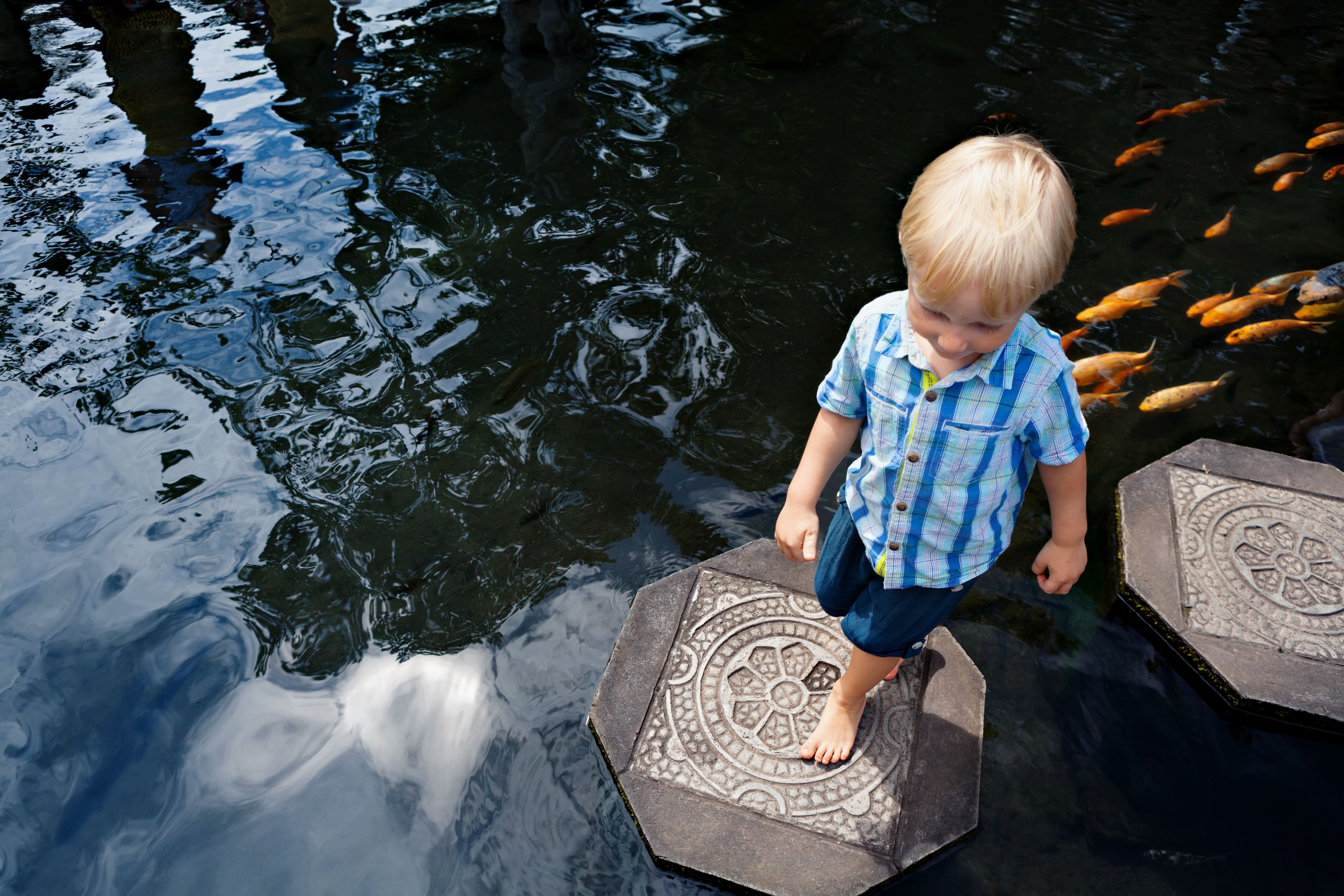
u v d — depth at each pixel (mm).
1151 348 3205
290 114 4586
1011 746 2018
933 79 4891
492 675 2189
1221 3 5809
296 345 3191
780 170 4141
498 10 5691
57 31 5531
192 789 1967
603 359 3137
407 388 3021
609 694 2088
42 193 4000
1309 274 3428
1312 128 4477
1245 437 2859
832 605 1856
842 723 1940
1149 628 2291
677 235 3727
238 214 3859
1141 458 2797
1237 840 1846
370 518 2594
